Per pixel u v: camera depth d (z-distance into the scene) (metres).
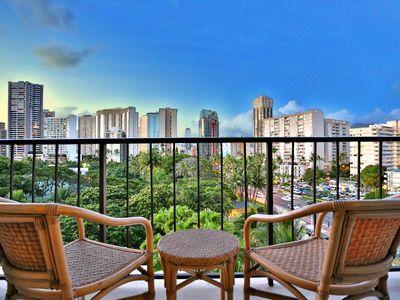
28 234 0.98
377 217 0.96
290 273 1.13
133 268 1.25
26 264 1.03
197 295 1.69
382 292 1.16
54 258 0.97
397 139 1.95
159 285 1.81
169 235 1.45
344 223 0.94
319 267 1.18
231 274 1.27
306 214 1.05
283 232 5.60
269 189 1.91
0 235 1.03
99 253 1.36
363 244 1.02
